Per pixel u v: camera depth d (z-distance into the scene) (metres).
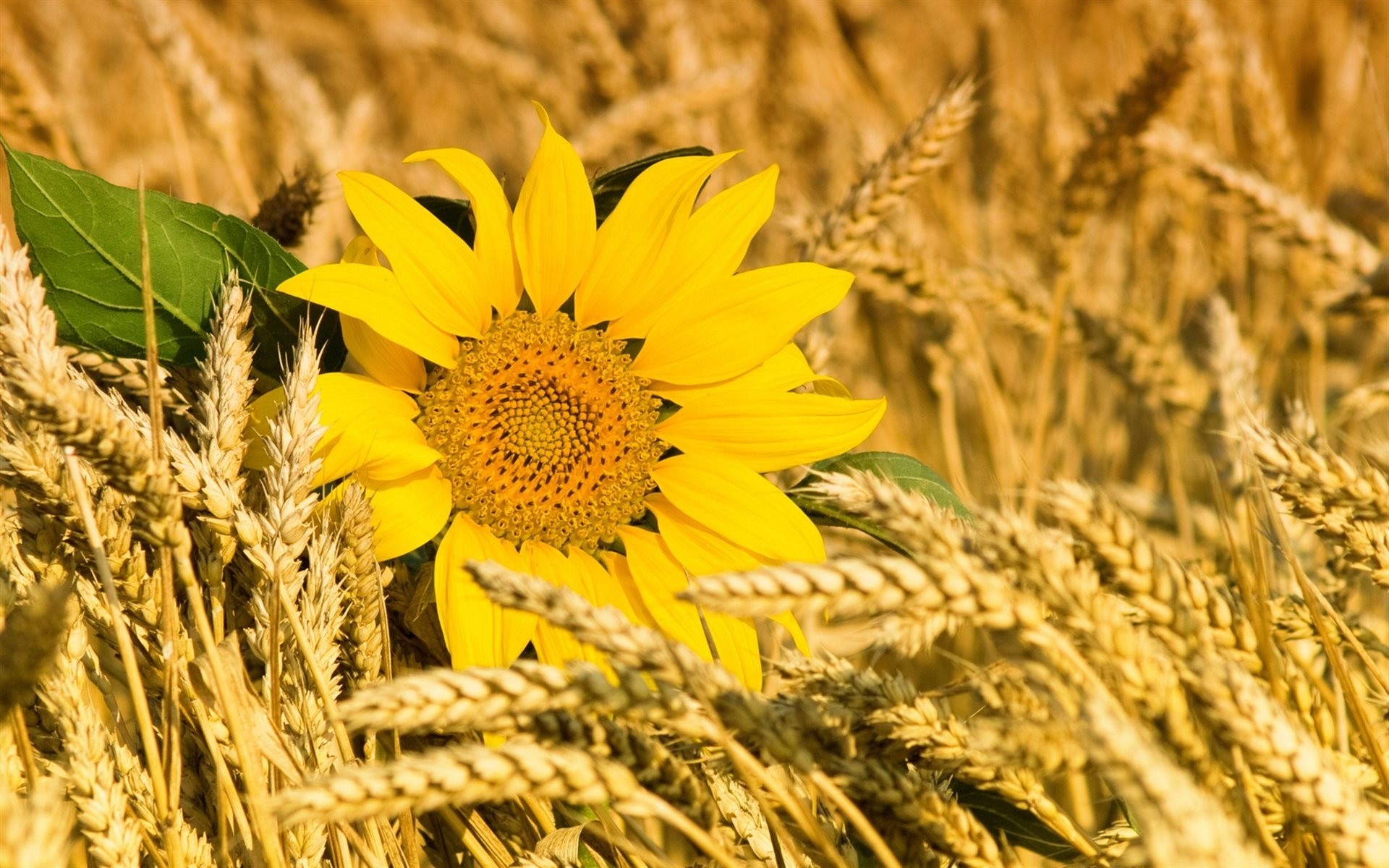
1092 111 1.52
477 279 1.14
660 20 1.83
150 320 1.06
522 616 1.12
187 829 1.07
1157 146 1.43
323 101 1.52
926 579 1.00
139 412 1.10
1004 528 1.01
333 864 1.10
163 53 1.51
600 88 1.79
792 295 1.15
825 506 1.16
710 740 1.04
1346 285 1.40
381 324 1.12
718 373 1.15
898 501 1.01
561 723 1.03
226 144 1.52
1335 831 1.00
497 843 1.13
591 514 1.15
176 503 1.06
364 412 1.12
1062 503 1.03
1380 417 1.56
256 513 1.10
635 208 1.15
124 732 1.11
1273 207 1.41
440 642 1.15
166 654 1.07
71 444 1.04
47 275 1.13
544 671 1.02
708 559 1.15
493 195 1.15
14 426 1.08
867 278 1.42
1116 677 1.01
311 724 1.09
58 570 1.09
